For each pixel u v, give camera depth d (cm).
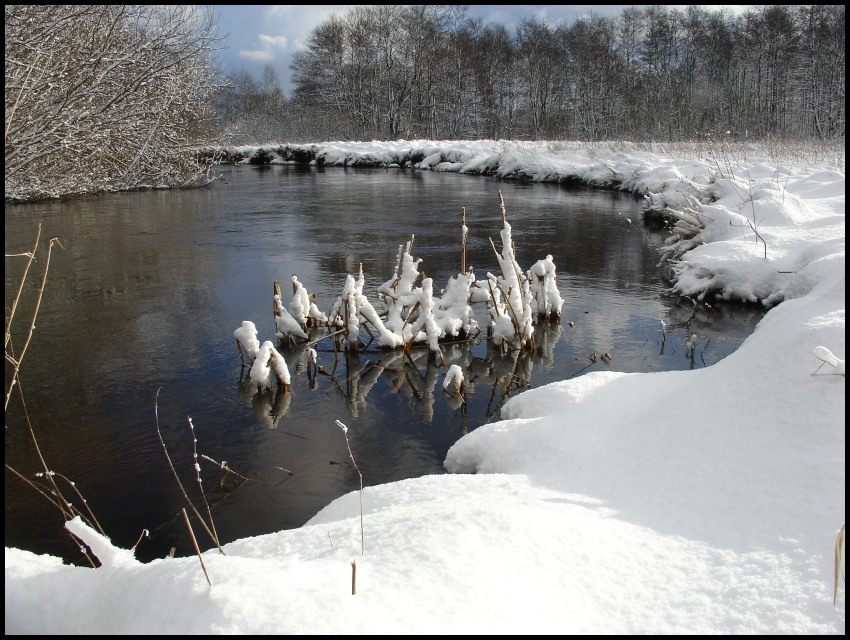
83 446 517
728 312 855
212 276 1053
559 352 735
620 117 4488
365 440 530
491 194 2111
